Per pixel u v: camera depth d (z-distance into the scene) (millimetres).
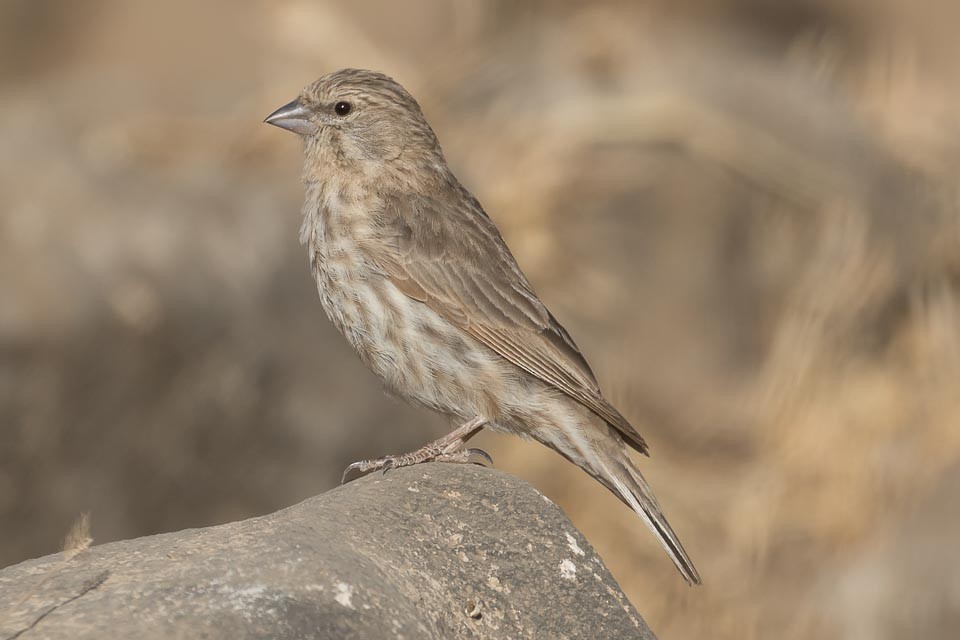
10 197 15602
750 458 18594
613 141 19812
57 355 14508
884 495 17781
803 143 20562
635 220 19516
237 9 25906
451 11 23547
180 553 7590
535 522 8586
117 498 14758
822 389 19047
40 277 14766
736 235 19953
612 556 17188
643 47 21234
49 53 26312
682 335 19266
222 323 15219
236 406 15219
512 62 20781
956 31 26734
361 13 23703
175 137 17391
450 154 19359
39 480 14492
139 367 14852
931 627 15500
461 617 7883
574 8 22469
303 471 15492
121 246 15234
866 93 23125
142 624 6836
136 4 26781
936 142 21641
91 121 17891
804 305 19672
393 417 15977
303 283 15859
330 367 15734
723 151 20000
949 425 18469
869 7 26172
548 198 18906
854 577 16359
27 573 7457
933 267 20156
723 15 24391
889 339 19953
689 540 17594
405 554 8109
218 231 15719
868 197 20359
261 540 7691
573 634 8031
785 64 22391
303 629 6973
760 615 16766
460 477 8961
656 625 16906
